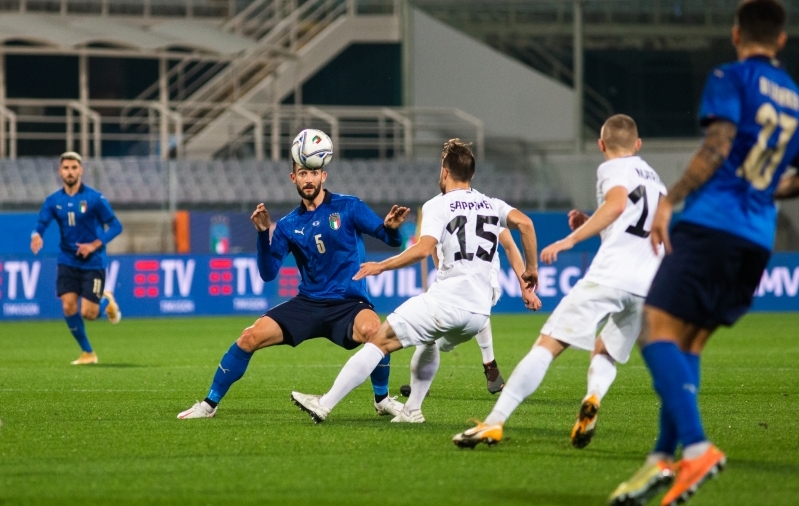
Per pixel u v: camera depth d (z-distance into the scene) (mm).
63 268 40469
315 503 15281
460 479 16891
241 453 19359
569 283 76875
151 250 77062
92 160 79500
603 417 24578
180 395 29953
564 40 94812
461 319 21453
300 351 47594
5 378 35031
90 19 87375
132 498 15625
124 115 93625
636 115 95125
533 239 21656
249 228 75188
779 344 49719
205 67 97000
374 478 16984
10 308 68500
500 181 86875
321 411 22344
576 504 15117
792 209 82750
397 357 45125
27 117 79812
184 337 55438
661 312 14781
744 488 16141
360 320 23188
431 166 89125
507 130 96062
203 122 89188
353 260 23797
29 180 78438
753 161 14742
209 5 97875
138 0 95625
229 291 72812
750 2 15227
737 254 14594
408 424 23203
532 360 18812
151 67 95500
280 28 95312
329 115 88438
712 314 14812
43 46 90750
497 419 18797
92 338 54844
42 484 16625
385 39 97938
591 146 94062
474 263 21500
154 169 81188
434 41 97812
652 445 20297
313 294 23906
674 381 14508
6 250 69562
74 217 39875
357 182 86312
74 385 32781
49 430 22484
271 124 90875
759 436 21359
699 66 95375
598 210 18359
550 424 23359
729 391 30500
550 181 87438
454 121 95875
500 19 96000
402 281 73625
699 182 14234
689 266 14625
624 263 19125
